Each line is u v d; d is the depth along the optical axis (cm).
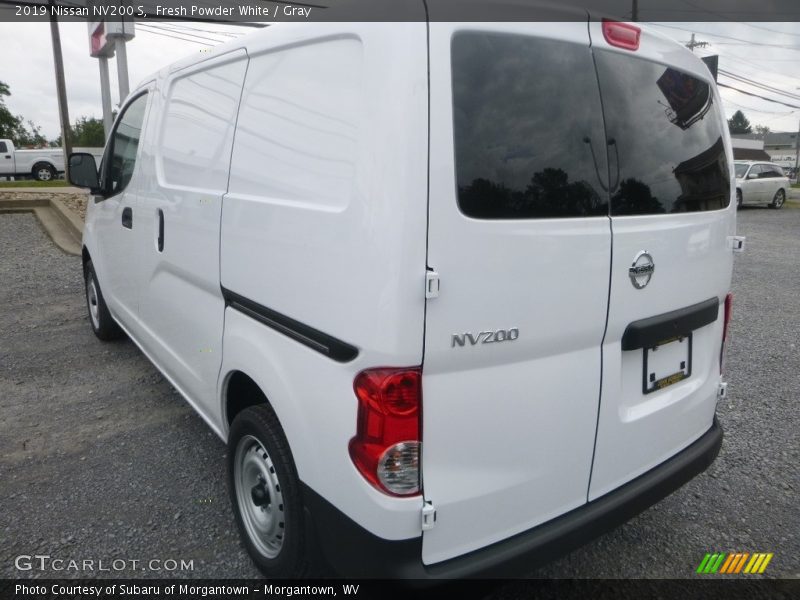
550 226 193
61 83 1927
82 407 412
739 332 616
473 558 194
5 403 417
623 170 217
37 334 557
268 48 231
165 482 325
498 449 196
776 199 2145
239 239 242
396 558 184
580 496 222
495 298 184
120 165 410
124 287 422
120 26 996
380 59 174
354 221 179
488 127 182
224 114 264
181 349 325
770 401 440
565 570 268
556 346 203
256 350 234
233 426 256
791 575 266
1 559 265
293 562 228
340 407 189
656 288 231
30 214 1167
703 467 267
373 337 175
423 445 181
